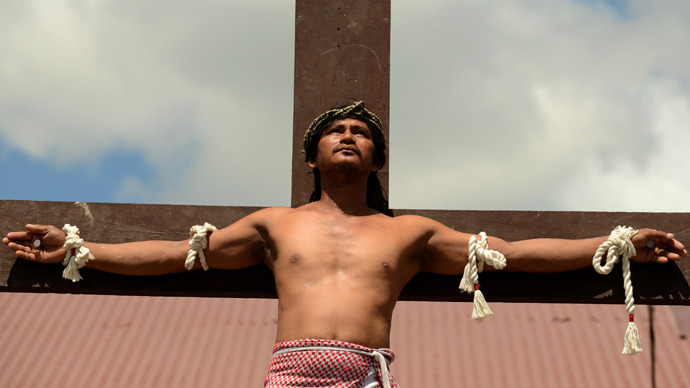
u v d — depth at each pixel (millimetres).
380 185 4594
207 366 10023
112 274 4504
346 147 4406
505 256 4371
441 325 10508
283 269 4188
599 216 4594
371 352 3986
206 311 10758
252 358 10109
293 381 3939
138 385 9844
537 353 10164
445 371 9906
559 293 4480
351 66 4715
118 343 10375
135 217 4598
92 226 4578
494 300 4539
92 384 9891
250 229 4391
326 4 4785
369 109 4668
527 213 4594
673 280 4480
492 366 9992
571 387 9797
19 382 9898
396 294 4227
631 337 4336
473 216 4586
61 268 4508
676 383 9859
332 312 4035
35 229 4418
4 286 4480
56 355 10242
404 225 4344
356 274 4145
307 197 4582
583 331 10461
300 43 4730
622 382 9883
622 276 4484
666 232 4551
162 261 4398
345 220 4336
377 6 4789
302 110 4660
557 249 4391
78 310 10859
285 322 4086
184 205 4621
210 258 4395
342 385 3920
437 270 4406
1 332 10523
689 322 10500
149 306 10867
